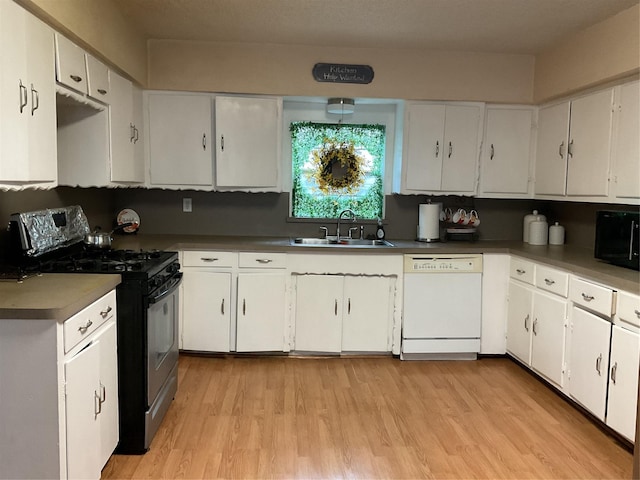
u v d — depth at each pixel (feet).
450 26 11.14
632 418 8.32
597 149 11.00
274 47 12.90
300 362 12.80
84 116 10.13
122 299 8.05
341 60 13.05
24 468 6.07
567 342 10.37
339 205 14.84
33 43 6.94
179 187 13.23
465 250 12.88
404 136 13.52
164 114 12.97
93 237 10.06
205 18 10.91
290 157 14.64
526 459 8.37
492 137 13.69
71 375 6.20
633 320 8.35
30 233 8.56
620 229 9.77
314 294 12.82
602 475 7.93
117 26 10.32
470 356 13.32
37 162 7.10
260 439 8.84
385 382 11.60
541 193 13.38
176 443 8.64
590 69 10.95
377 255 12.78
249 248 12.57
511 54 13.30
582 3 9.54
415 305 12.91
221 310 12.65
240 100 13.03
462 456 8.43
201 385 11.17
